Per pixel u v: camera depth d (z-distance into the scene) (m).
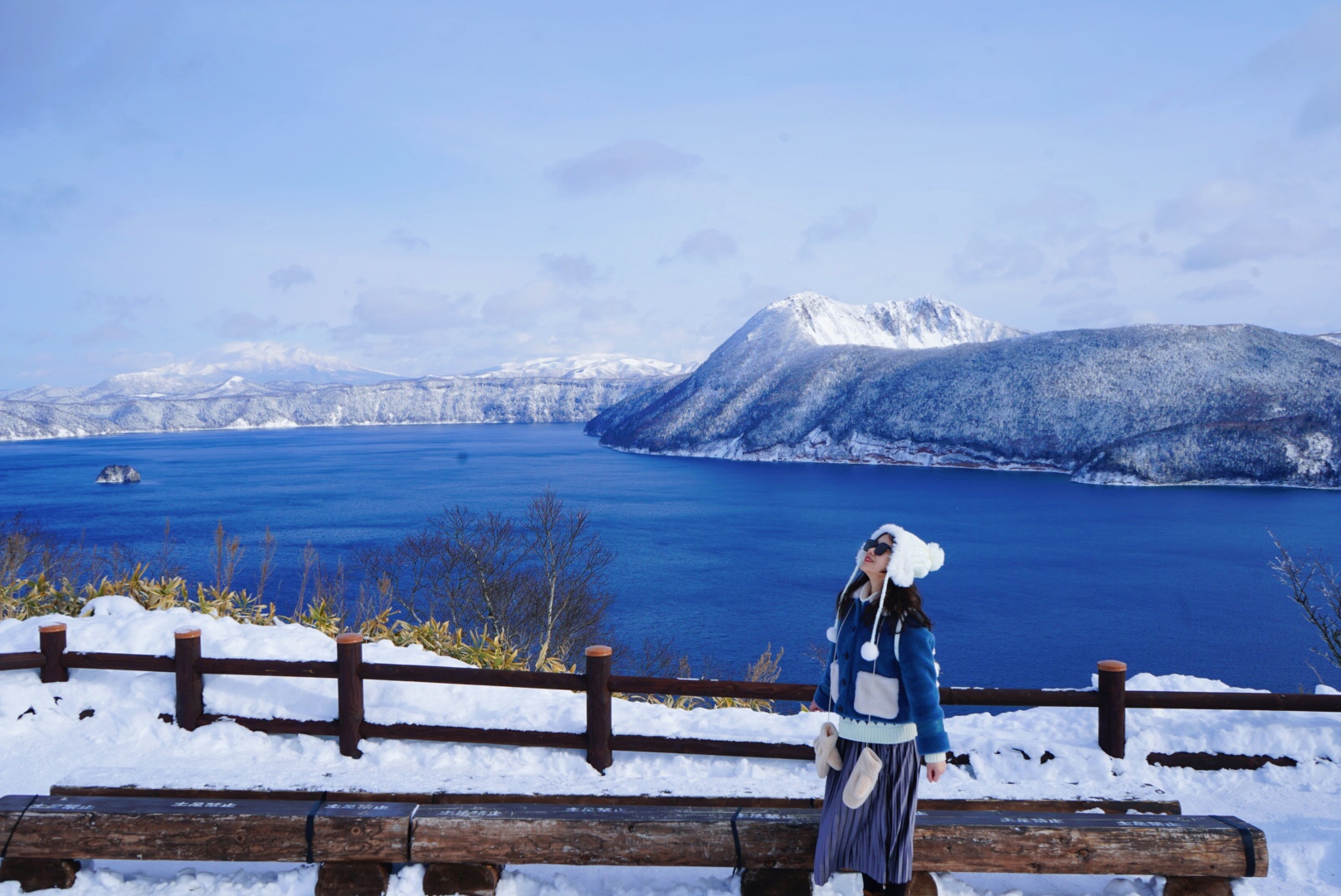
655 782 3.97
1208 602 80.75
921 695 2.92
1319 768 4.96
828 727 3.16
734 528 121.38
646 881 3.66
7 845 3.54
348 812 3.54
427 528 93.88
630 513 133.62
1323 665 62.84
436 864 3.50
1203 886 3.43
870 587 3.18
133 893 3.58
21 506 129.50
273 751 5.27
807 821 3.44
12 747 5.19
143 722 5.45
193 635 5.43
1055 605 80.88
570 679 5.12
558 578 32.41
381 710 5.43
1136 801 3.83
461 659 7.98
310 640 6.66
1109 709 5.11
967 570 96.31
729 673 56.72
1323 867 3.93
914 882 3.50
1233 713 5.45
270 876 3.69
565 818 3.48
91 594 8.27
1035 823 3.39
